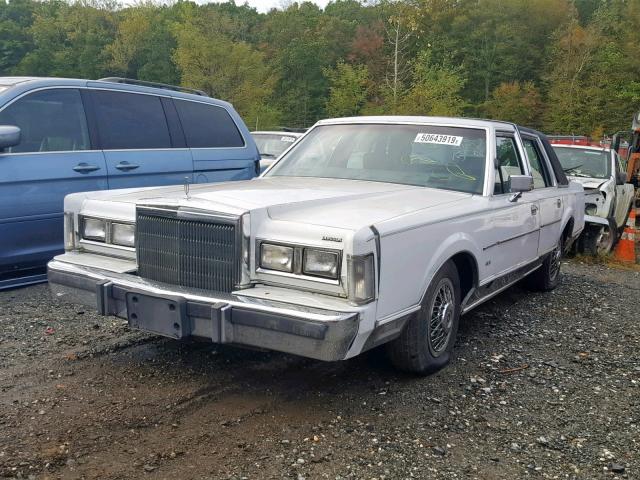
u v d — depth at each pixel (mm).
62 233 6180
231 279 3580
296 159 5648
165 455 3189
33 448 3189
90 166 6312
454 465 3256
